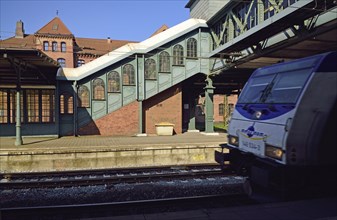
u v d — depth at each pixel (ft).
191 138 60.49
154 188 26.08
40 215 19.71
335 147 18.57
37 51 44.39
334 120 18.53
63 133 65.92
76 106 66.39
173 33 71.26
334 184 21.49
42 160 41.06
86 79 67.26
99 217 18.69
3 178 31.42
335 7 31.81
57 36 171.53
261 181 20.52
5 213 19.70
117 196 24.20
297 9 33.65
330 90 18.70
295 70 20.49
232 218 16.79
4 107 63.62
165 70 71.46
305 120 18.15
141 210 20.39
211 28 73.15
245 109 23.47
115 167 41.65
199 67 73.15
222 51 54.29
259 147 20.40
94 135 67.41
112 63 67.67
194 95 85.15
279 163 18.69
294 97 18.80
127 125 69.41
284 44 40.19
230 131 24.88
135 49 68.64
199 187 26.27
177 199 21.38
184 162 45.70
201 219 16.66
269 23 38.34
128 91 69.62
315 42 41.60
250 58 49.08
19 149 40.73
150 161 44.52
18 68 49.52
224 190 25.50
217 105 157.28
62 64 172.45
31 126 64.13
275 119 19.26
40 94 64.90
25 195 24.54
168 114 73.26
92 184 27.25
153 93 70.64
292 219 16.58
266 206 18.78
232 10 63.10
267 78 23.15
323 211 17.83
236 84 83.51
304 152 18.16
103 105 68.28
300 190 20.99
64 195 24.50
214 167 35.76
